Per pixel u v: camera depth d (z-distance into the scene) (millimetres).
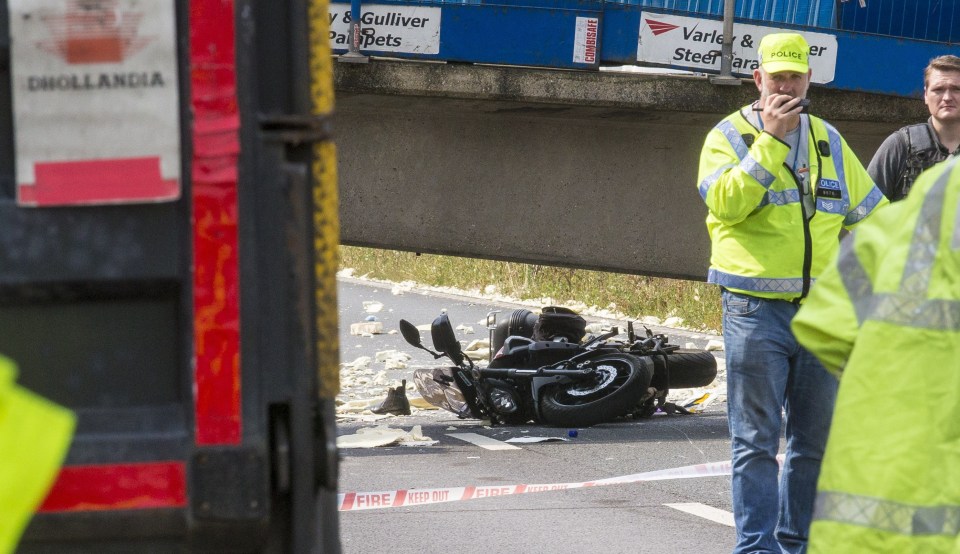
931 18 42531
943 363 8789
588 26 40938
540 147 44500
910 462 8719
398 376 60875
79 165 9625
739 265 20266
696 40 41312
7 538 7258
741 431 20203
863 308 9406
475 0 40938
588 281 97250
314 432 10242
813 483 20156
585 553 23969
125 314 9805
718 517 27344
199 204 9711
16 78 9617
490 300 105625
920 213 9047
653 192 44375
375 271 132000
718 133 20984
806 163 20469
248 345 9742
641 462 35031
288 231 9906
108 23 9656
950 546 8570
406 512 28062
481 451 37438
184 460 9680
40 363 9719
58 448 7379
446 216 44969
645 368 42438
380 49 41312
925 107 42719
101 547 9750
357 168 45312
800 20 41875
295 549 10047
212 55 9758
